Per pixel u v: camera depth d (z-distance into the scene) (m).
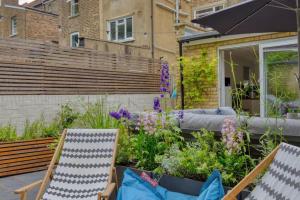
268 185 2.23
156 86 9.50
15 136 5.75
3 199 4.17
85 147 3.79
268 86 6.88
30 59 6.60
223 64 8.31
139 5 13.80
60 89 7.10
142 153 3.81
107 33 15.04
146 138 3.85
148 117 3.81
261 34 7.36
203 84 8.51
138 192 2.93
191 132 3.74
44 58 6.84
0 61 6.11
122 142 4.10
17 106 6.36
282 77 6.77
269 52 7.25
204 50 8.42
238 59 10.63
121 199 2.94
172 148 3.63
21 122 6.41
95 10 15.68
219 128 3.46
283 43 7.00
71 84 7.32
